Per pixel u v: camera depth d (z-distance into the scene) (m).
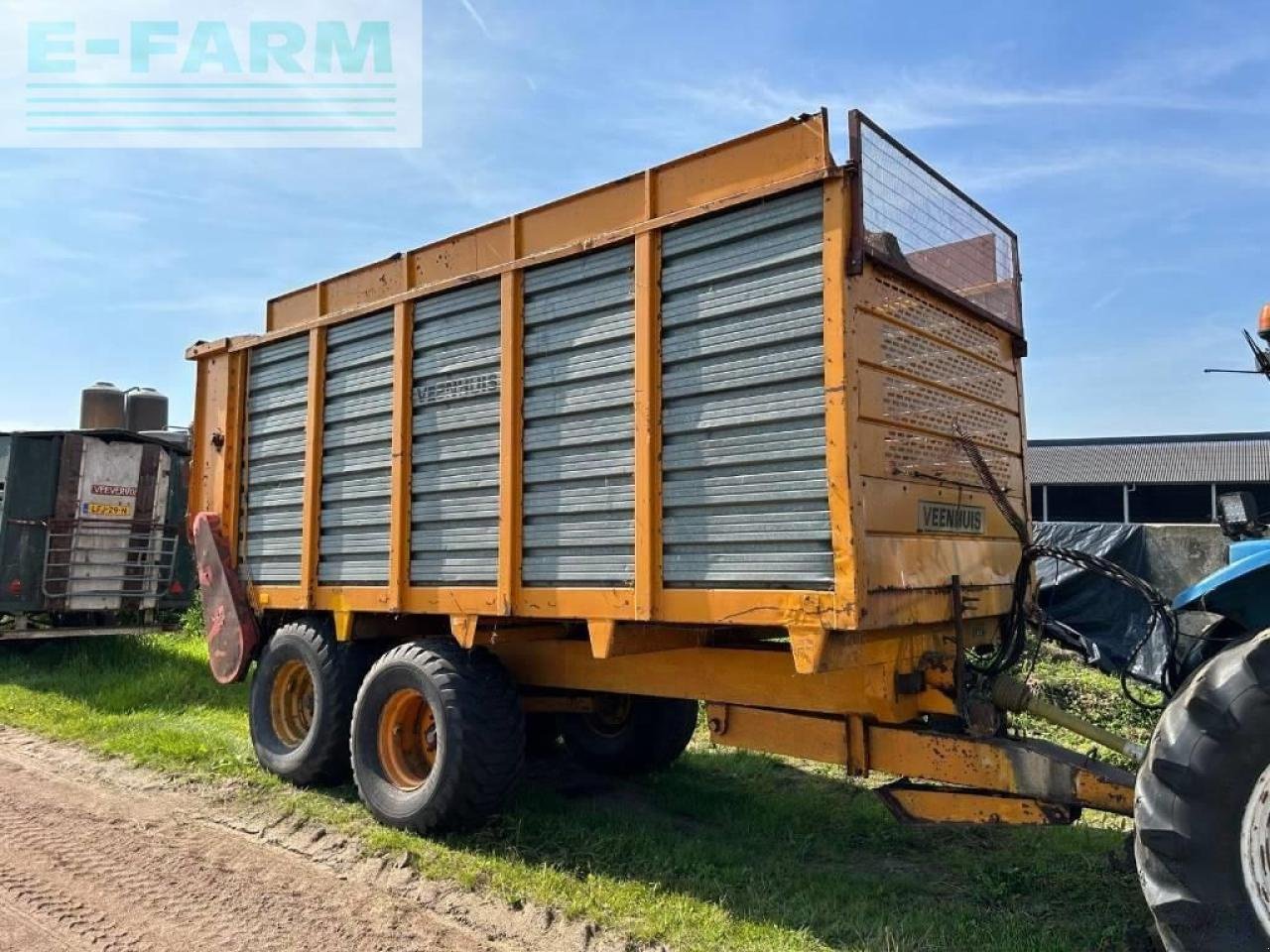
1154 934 3.21
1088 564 3.95
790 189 3.54
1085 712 6.88
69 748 6.87
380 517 5.20
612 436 4.07
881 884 4.12
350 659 5.67
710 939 3.60
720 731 4.39
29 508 10.59
